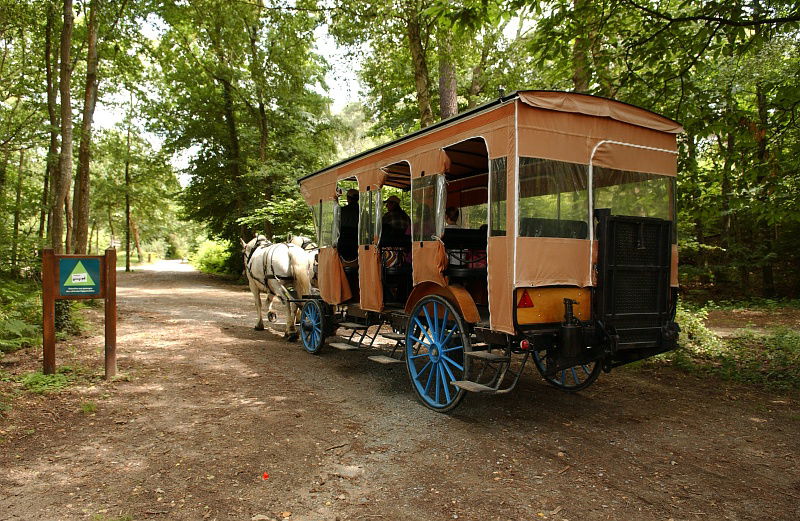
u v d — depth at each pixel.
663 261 4.70
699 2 6.90
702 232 15.91
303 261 8.63
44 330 6.15
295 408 5.21
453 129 5.00
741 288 15.69
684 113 6.98
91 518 3.04
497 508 3.15
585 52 7.67
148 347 8.19
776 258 14.90
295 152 22.23
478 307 5.80
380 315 6.40
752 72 9.38
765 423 4.67
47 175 16.81
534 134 4.30
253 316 12.17
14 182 16.67
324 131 23.42
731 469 3.70
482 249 5.83
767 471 3.66
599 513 3.08
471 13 6.65
